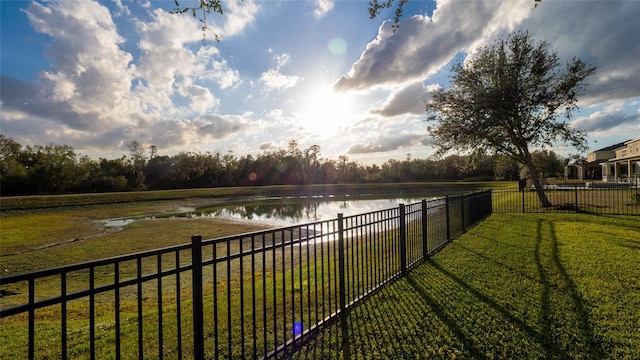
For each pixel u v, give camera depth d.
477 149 17.72
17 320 5.22
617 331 3.23
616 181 29.61
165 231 16.92
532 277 4.91
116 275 2.00
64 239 15.27
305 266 7.62
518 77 16.14
